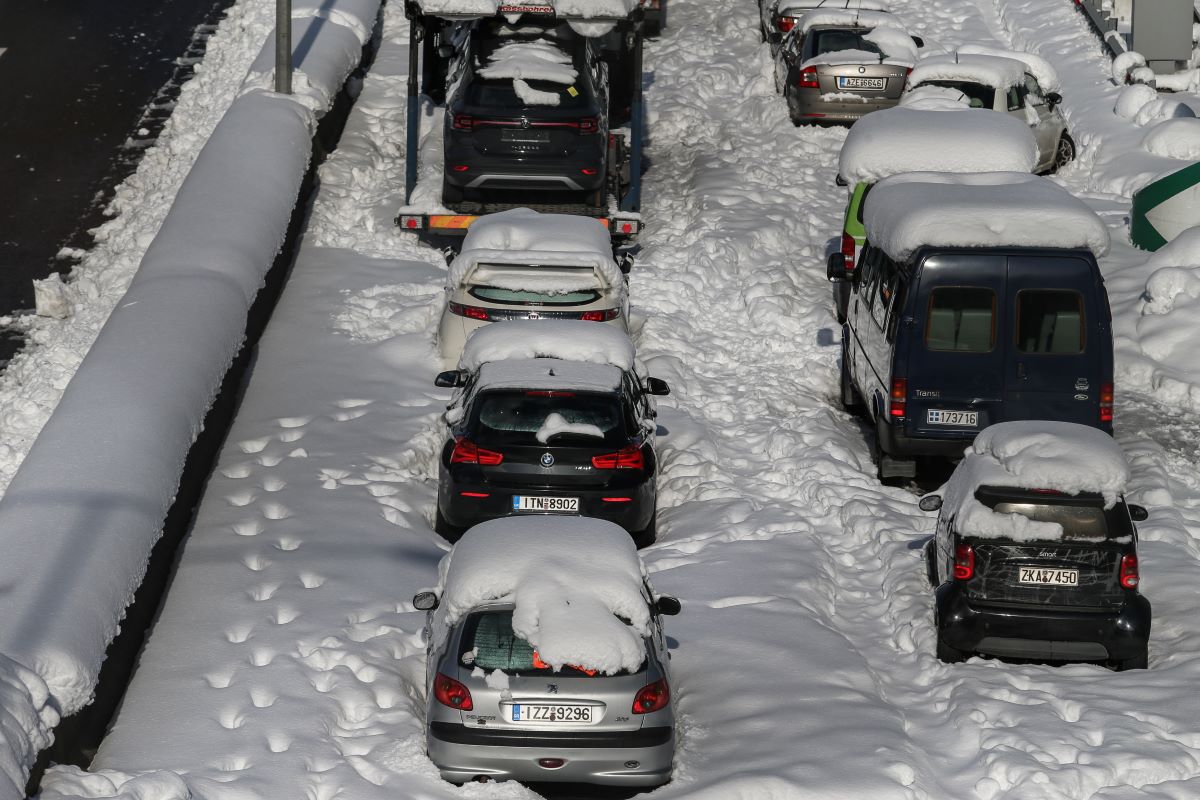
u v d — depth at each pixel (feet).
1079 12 255.29
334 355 138.31
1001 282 110.42
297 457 116.67
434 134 197.88
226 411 122.21
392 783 74.49
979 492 87.97
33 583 81.25
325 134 189.06
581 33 165.89
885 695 86.02
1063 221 110.83
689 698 84.53
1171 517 109.91
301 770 75.25
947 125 148.15
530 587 76.38
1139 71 216.74
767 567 101.50
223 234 143.23
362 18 225.97
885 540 105.91
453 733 73.00
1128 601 86.38
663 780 74.69
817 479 118.11
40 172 179.93
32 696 71.92
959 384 111.55
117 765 76.48
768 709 82.79
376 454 118.21
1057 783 73.92
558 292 132.98
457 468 102.32
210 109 200.13
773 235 172.86
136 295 128.57
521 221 142.20
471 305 133.39
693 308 156.76
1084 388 110.93
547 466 101.60
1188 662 87.51
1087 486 86.89
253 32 225.15
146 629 90.17
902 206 116.57
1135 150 194.29
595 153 158.81
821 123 205.77
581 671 73.05
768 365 145.38
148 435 101.04
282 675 84.74
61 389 132.67
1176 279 145.59
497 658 73.72
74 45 222.89
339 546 101.91
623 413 103.96
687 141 206.59
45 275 155.74
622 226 159.94
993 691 84.17
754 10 262.06
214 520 105.40
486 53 164.76
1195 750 77.10
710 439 126.31
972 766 77.56
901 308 112.37
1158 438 127.13
